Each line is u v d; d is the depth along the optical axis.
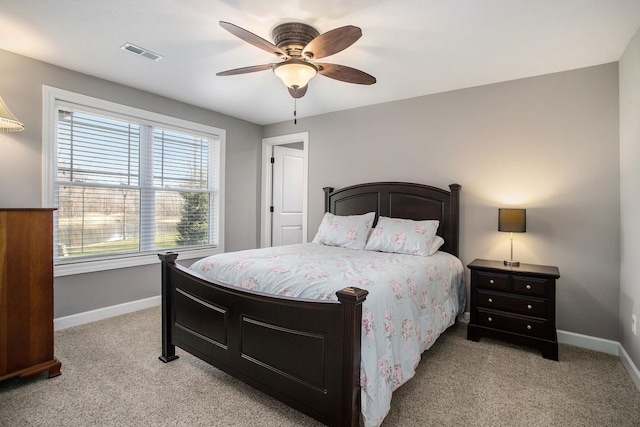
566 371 2.27
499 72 2.87
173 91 3.45
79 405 1.82
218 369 2.16
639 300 2.14
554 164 2.84
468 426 1.68
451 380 2.13
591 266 2.69
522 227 2.74
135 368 2.24
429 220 3.29
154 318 3.20
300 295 1.78
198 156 4.07
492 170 3.12
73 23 2.17
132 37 2.35
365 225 3.40
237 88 3.35
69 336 2.76
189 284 2.16
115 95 3.21
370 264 2.31
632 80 2.27
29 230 2.08
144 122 3.46
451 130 3.34
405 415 1.76
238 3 1.92
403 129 3.63
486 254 3.15
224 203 4.30
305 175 4.42
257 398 1.91
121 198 3.36
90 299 3.11
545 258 2.88
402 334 1.83
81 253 3.08
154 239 3.64
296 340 1.61
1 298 1.96
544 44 2.36
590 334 2.69
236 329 1.86
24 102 2.66
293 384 1.62
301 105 3.89
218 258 2.41
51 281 2.16
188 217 3.98
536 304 2.54
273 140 4.73
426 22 2.09
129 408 1.80
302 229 4.88
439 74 2.92
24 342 2.04
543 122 2.89
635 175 2.22
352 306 1.43
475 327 2.76
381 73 2.91
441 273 2.61
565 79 2.80
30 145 2.71
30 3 1.94
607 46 2.38
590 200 2.70
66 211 2.98
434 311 2.35
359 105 3.88
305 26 2.12
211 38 2.35
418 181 3.53
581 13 1.97
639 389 2.03
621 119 2.53
